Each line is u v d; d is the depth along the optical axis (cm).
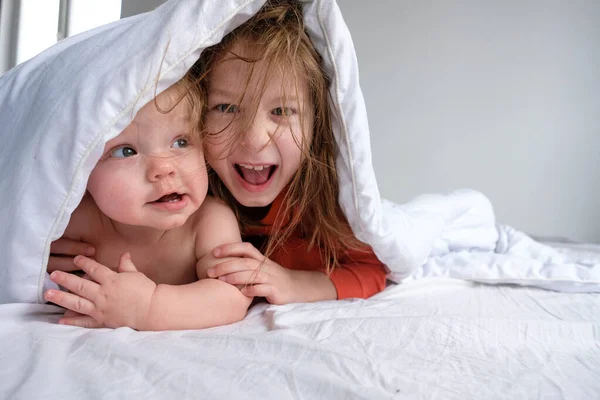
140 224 76
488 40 219
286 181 87
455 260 106
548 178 218
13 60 169
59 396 46
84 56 72
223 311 74
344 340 64
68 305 68
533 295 96
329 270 94
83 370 52
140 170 73
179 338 65
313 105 84
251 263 79
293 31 78
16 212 70
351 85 77
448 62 221
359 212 84
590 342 67
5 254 71
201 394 48
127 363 54
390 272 98
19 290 72
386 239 88
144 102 70
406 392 50
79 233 83
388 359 59
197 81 77
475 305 86
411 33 222
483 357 60
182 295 72
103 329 67
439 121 222
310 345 59
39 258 72
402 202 224
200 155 78
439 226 107
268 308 79
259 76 79
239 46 80
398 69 223
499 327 69
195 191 77
